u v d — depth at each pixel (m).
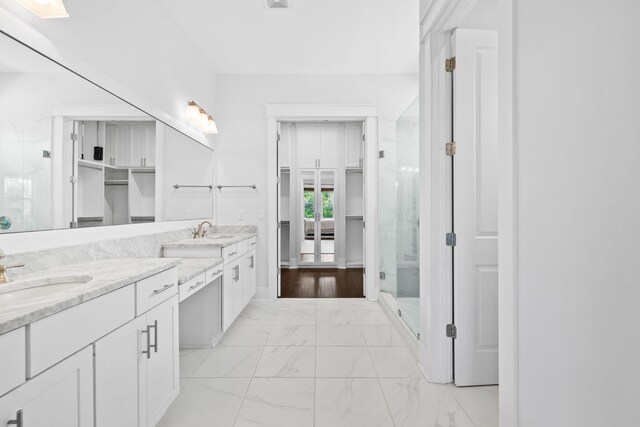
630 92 0.74
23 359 0.87
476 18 2.16
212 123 3.69
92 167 1.92
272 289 4.20
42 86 1.56
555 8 0.97
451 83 2.13
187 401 1.97
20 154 1.44
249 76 4.23
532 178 1.08
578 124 0.88
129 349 1.37
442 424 1.76
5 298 1.20
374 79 4.24
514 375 1.17
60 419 1.00
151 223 2.64
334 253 6.62
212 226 4.04
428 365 2.22
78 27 1.82
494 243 2.12
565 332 0.94
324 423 1.77
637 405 0.73
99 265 1.66
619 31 0.76
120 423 1.30
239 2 2.84
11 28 1.40
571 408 0.92
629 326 0.75
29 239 1.49
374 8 2.93
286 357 2.57
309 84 4.23
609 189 0.79
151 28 2.65
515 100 1.17
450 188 2.14
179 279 1.92
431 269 2.17
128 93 2.29
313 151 6.59
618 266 0.77
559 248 0.96
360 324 3.32
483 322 2.12
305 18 3.08
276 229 4.26
